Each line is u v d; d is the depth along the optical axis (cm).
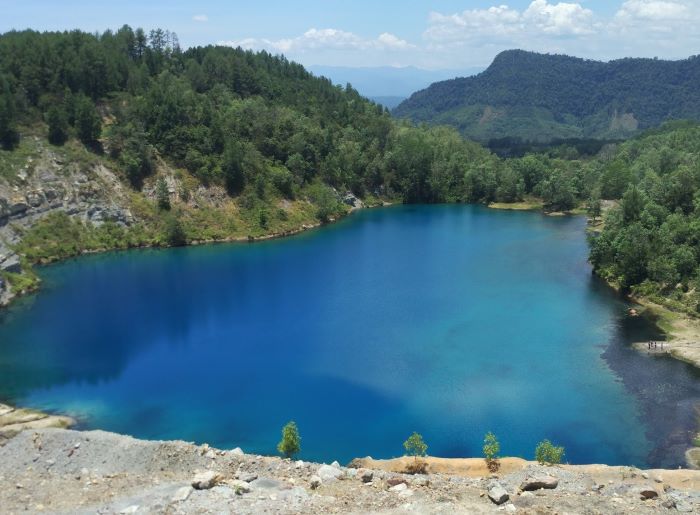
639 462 5703
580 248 14700
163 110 16762
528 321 9675
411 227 17775
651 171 18988
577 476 3750
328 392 7331
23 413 6806
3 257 11544
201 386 7544
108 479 3781
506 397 7100
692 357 8038
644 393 7138
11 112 14662
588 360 8119
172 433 6400
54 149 14962
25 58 16338
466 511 3164
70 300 11012
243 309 10462
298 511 3183
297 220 17350
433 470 5044
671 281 10325
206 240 15488
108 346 8862
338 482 3744
